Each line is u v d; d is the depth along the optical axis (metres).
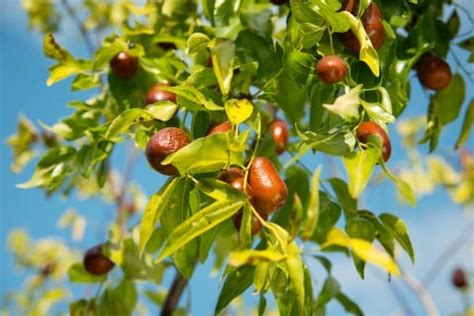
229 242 1.21
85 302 1.13
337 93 0.97
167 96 1.00
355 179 0.89
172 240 0.86
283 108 1.00
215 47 0.96
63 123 1.07
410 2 1.02
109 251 1.08
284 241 0.87
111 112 1.08
